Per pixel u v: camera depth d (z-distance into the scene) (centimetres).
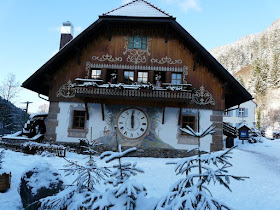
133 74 1677
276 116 7569
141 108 1614
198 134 384
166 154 1559
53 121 1642
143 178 995
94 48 1700
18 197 712
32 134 1766
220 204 328
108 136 1587
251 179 1008
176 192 341
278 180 1006
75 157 1397
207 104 1628
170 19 1568
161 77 1681
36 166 647
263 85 9650
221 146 1580
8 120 3853
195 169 1138
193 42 1552
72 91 1666
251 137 2959
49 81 1669
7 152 1348
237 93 1659
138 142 1575
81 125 1638
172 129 1595
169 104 1586
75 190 400
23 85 1620
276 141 3173
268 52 12675
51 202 379
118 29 1711
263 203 736
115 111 1617
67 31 2019
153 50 1684
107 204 342
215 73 1650
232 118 5012
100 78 1664
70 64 1697
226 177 349
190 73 1653
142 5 1766
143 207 351
